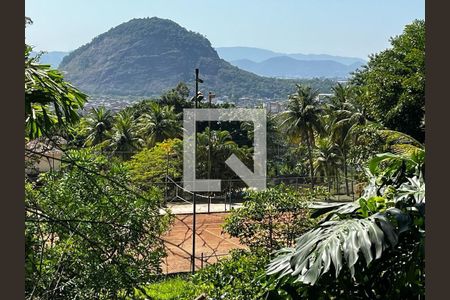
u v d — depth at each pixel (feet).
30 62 11.90
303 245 14.49
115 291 14.19
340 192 111.65
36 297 13.53
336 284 14.69
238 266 23.81
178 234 58.03
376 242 13.48
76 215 16.01
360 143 66.08
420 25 86.94
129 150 115.03
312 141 130.41
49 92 11.81
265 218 35.78
